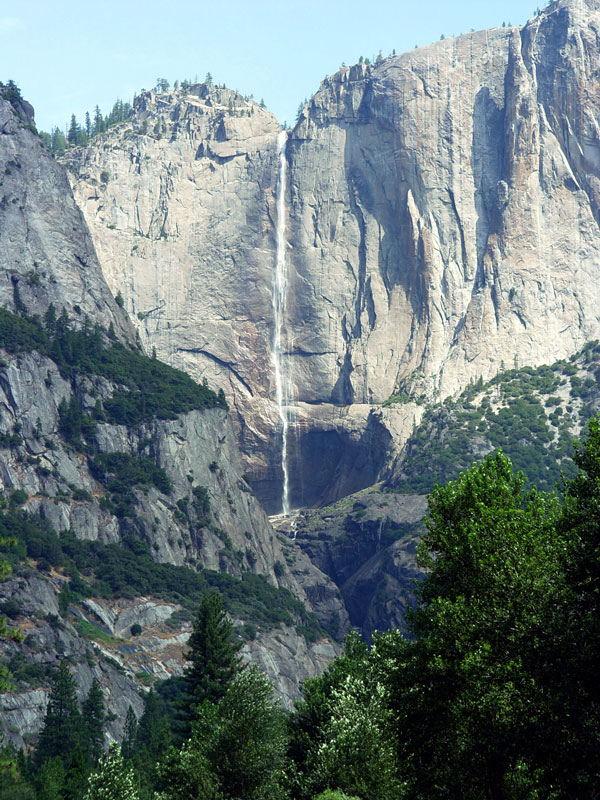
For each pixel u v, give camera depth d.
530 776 140.25
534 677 136.38
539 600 139.38
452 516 165.50
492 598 145.62
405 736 157.25
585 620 136.88
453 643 148.75
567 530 147.00
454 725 147.75
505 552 146.88
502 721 135.88
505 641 140.12
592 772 132.00
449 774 150.25
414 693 154.62
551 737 133.25
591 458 145.88
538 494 164.00
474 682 140.38
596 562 137.62
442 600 151.88
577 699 133.62
